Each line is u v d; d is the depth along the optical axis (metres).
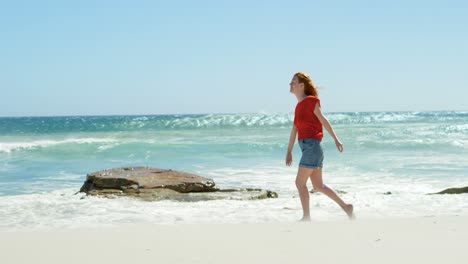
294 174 13.30
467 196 7.98
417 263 2.95
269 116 49.22
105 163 16.61
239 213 6.40
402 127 36.09
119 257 3.28
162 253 3.37
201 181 9.54
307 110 5.55
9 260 3.28
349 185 11.15
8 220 6.08
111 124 48.00
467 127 34.78
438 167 14.73
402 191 9.92
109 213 6.57
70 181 12.43
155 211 6.65
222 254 3.30
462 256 3.09
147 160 17.31
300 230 4.19
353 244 3.53
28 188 11.23
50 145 21.28
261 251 3.36
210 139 25.77
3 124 53.28
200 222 5.68
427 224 4.41
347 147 20.94
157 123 46.09
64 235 4.17
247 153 19.12
